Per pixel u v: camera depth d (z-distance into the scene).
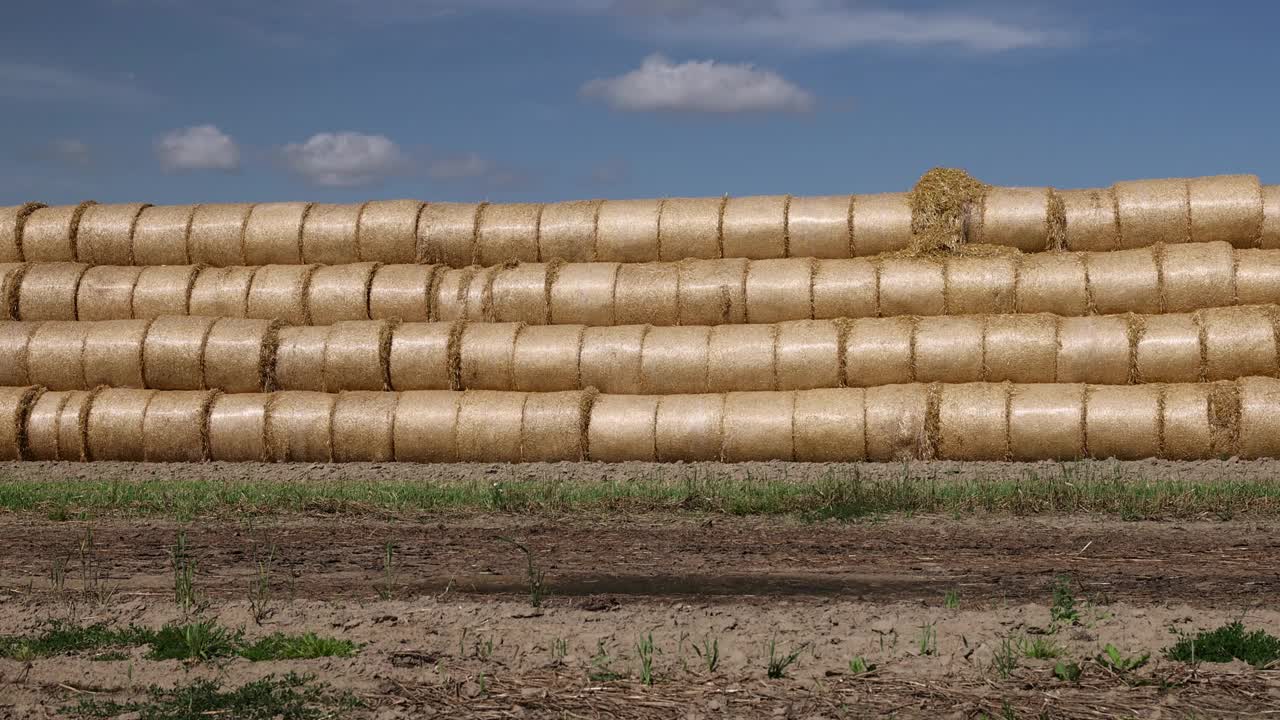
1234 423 18.88
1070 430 19.28
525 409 20.92
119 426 21.92
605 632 8.52
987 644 8.02
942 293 21.11
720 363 21.06
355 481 18.62
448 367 21.91
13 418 22.11
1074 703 6.97
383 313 22.95
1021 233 21.59
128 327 22.73
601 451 20.72
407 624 8.86
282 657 8.16
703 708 7.02
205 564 11.67
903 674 7.50
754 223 22.58
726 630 8.54
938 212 21.69
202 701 7.21
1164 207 21.16
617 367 21.41
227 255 24.20
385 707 7.14
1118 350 19.84
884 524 13.23
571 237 23.20
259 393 22.28
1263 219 20.88
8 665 8.03
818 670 7.57
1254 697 7.02
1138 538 12.00
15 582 10.95
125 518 14.60
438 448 21.12
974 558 11.27
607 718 6.93
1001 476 17.41
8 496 15.94
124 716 7.07
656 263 22.84
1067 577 10.30
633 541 12.52
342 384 22.19
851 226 22.20
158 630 8.89
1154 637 8.12
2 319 23.83
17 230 24.66
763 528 13.17
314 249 23.89
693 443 20.39
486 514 14.47
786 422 20.11
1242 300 20.16
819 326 21.06
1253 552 11.20
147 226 24.38
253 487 17.09
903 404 19.84
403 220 23.70
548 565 11.37
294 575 11.10
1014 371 20.19
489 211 23.72
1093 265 20.78
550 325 22.38
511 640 8.38
